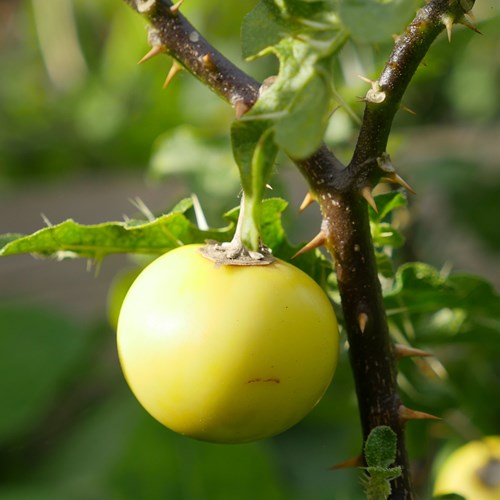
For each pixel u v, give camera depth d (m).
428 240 0.38
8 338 0.39
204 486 0.32
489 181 0.40
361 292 0.19
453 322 0.23
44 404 0.38
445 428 0.29
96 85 0.58
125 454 0.33
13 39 0.81
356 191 0.18
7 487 0.36
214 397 0.18
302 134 0.15
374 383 0.19
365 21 0.15
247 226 0.16
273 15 0.16
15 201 0.52
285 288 0.18
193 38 0.19
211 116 0.44
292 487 0.33
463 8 0.17
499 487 0.26
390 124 0.18
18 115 0.60
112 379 0.42
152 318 0.18
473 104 0.45
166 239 0.20
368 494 0.18
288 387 0.18
